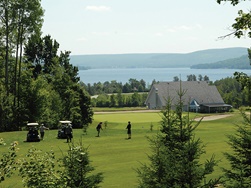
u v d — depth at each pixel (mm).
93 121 84188
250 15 14961
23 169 11789
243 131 14188
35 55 99188
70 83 81000
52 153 12578
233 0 14547
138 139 41875
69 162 12406
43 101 71438
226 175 13977
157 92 128625
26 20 62000
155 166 13555
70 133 39844
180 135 14016
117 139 42531
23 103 70438
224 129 51344
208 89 134000
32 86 71438
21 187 20547
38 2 62062
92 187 12555
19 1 60781
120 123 67812
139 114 88500
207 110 126500
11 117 66062
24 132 52000
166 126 14250
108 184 20578
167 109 14586
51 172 11805
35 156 12250
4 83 67562
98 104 161875
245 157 13891
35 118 69688
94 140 42000
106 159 29062
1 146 38219
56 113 75812
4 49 67062
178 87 131750
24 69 75562
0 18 61844
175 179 12914
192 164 12844
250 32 15188
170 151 13727
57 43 100812
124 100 162875
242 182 13383
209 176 20703
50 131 54094
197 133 45094
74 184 12266
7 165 12062
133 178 22016
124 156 30328
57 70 81438
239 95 134875
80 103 82938
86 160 12617
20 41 64562
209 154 28500
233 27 15266
